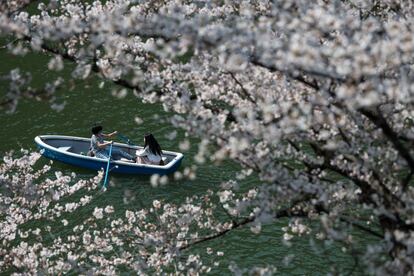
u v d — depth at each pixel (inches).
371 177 1018.7
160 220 1494.8
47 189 1950.1
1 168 1999.3
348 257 1998.0
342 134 1005.8
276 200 1032.8
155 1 1182.3
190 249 2103.8
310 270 1999.3
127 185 2635.3
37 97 927.0
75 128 3161.9
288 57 764.0
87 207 2420.0
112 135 2881.4
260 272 1112.2
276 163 1038.4
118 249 1939.0
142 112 3233.3
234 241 2145.7
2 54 3922.2
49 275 1531.7
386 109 967.0
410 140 970.1
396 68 868.0
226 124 1248.2
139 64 1211.2
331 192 1043.3
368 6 1143.6
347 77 797.9
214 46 840.9
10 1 990.4
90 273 1525.6
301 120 868.6
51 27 976.3
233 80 1104.8
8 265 1550.2
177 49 875.4
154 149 2716.5
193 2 1194.0
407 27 904.9
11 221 1691.7
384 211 948.6
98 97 3403.1
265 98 1019.3
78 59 1043.9
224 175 2581.2
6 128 3198.8
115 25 914.1
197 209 1425.9
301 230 1219.2
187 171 1026.7
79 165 2824.8
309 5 965.8
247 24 906.7
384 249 950.4
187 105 1019.9
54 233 2229.3
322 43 1067.9
